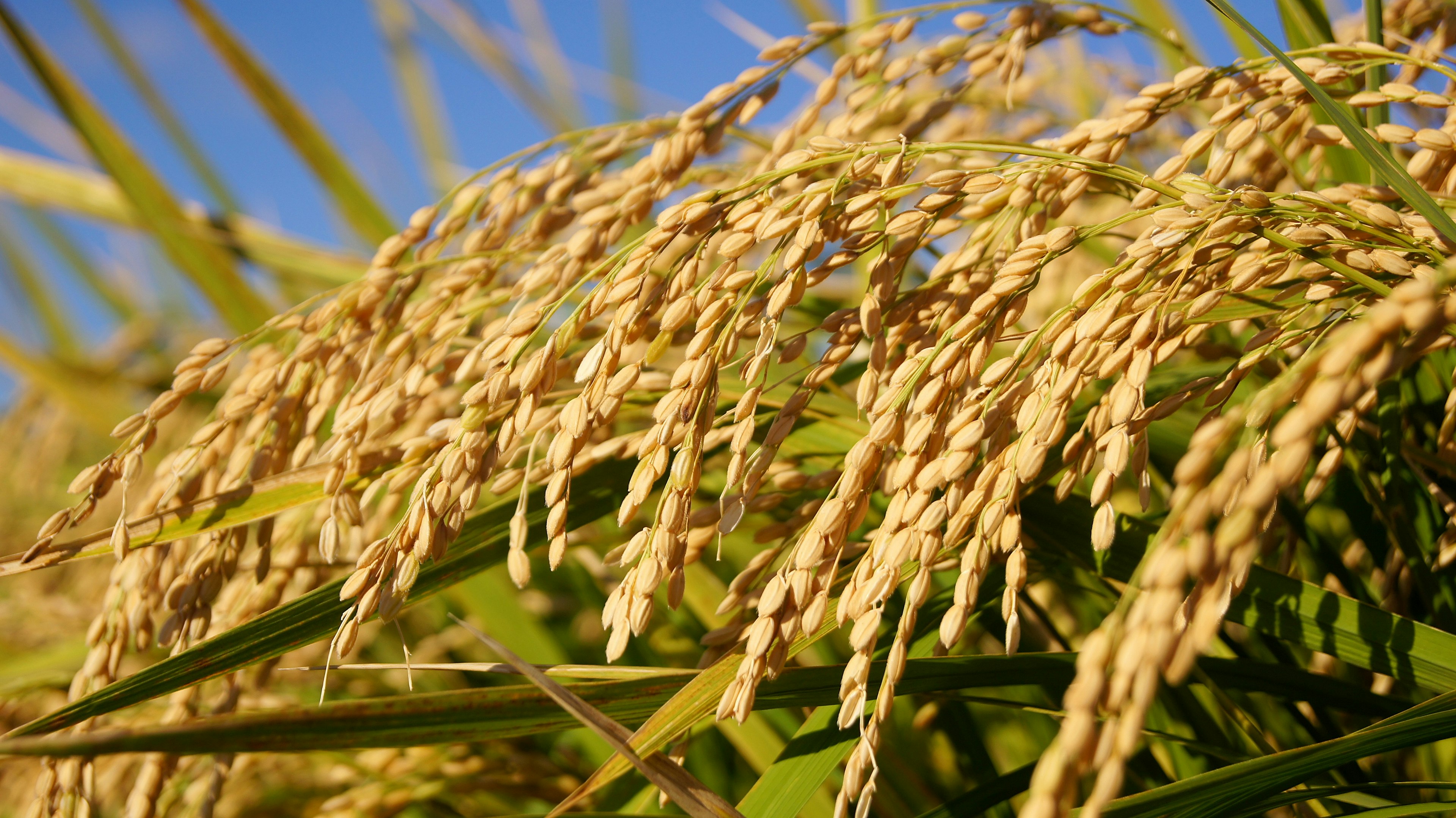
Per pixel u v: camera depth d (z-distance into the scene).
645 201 0.43
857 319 0.39
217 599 0.45
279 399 0.43
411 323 0.43
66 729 0.39
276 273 0.76
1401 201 0.40
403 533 0.38
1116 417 0.36
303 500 0.43
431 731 0.38
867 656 0.36
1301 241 0.37
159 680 0.40
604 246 0.42
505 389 0.38
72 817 0.40
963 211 0.39
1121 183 0.44
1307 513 0.46
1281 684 0.41
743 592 0.41
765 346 0.38
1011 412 0.38
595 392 0.38
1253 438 0.35
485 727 0.38
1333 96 0.43
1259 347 0.38
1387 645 0.39
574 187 0.46
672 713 0.38
